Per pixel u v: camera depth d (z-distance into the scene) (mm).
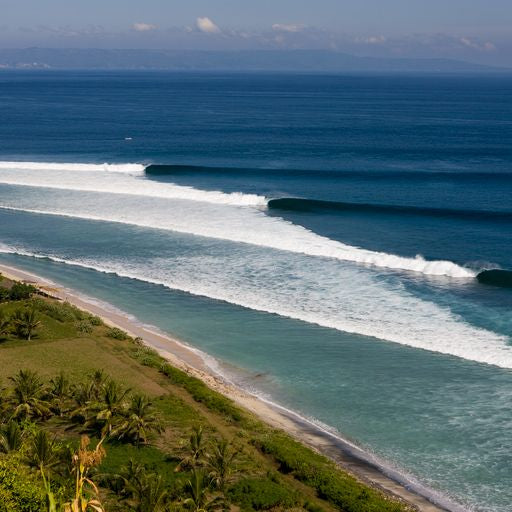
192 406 34125
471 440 31406
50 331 43500
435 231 63562
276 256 57000
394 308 46188
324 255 57000
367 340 41750
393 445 31156
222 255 57500
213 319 45375
